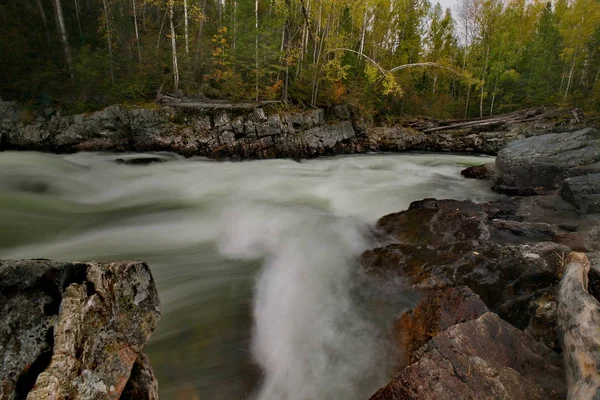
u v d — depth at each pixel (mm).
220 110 16078
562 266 3973
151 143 15016
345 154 19953
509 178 10219
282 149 17094
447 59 23953
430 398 2297
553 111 22188
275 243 6156
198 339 3598
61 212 8102
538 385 2416
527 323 3463
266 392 3029
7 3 18000
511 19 29703
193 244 6203
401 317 3865
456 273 4445
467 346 2701
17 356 1530
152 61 18391
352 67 24188
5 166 10852
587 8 26453
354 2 21328
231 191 10477
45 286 1751
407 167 15875
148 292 2344
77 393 1627
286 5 17641
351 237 6328
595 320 2549
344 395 3027
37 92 14609
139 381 2059
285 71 19484
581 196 7195
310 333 3816
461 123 23984
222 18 24625
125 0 25062
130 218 7840
